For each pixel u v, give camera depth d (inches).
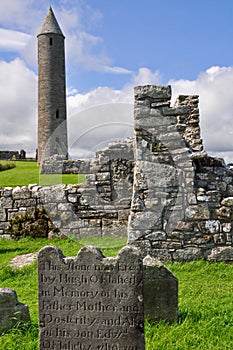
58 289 169.0
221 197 350.6
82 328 167.0
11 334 193.3
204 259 341.4
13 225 454.9
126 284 163.6
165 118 354.9
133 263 162.9
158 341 182.7
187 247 343.0
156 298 210.1
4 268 334.3
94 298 166.2
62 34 1689.2
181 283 284.4
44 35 1663.4
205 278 299.0
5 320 199.5
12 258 372.8
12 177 830.5
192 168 349.4
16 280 309.0
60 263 168.6
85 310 166.9
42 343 170.2
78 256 167.5
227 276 304.3
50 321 169.6
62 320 168.7
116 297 164.4
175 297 209.3
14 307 200.2
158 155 353.4
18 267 339.6
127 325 163.6
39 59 1676.9
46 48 1660.9
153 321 209.3
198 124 433.4
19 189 458.0
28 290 280.5
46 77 1657.2
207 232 343.3
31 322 203.3
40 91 1665.8
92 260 166.2
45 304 169.9
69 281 168.2
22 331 197.2
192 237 343.6
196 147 425.4
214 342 183.0
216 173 355.9
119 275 164.1
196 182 353.1
